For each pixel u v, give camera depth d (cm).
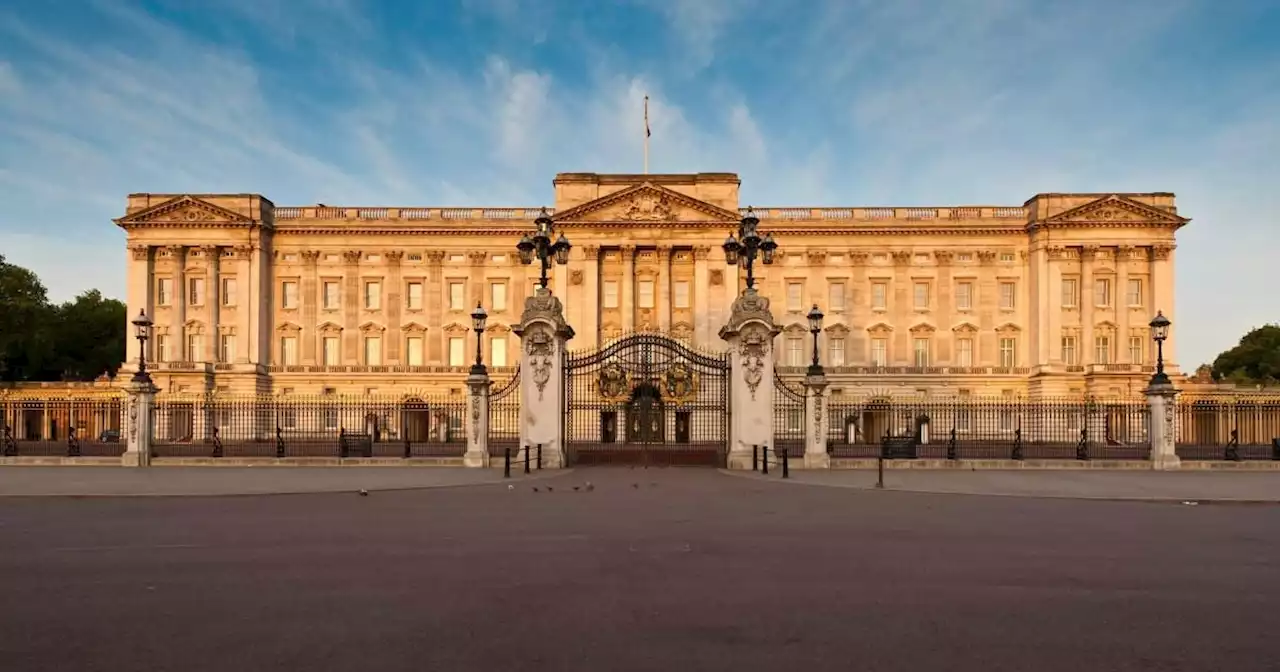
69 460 3556
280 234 8244
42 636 980
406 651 924
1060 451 4669
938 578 1288
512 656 908
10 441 4122
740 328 3441
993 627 1024
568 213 7906
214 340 7931
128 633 991
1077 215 7788
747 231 3559
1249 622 1057
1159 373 3591
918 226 8125
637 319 8025
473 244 8231
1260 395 6906
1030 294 8044
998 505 2220
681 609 1099
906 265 8169
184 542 1589
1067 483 2841
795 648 939
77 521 1873
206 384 7712
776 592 1194
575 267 7962
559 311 3512
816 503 2239
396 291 8225
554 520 1889
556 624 1029
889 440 3716
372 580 1262
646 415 3584
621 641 962
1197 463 3497
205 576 1287
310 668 870
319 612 1079
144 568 1346
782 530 1755
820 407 3453
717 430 4425
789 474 3139
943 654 922
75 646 944
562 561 1409
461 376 8019
